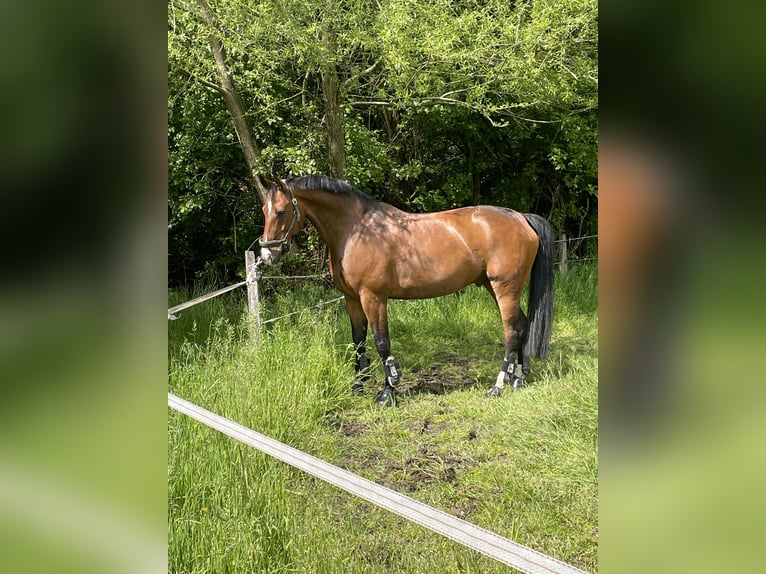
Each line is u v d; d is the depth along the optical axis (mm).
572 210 9195
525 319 4367
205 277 7367
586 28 5082
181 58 4750
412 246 3977
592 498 2576
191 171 6602
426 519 1186
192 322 5371
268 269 6727
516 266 4047
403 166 7414
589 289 6855
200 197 6688
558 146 8406
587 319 6121
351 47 4996
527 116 7688
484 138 8461
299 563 2057
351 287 4023
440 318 5965
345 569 2045
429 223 4047
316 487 2607
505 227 4051
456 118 7734
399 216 4066
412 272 3988
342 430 3580
